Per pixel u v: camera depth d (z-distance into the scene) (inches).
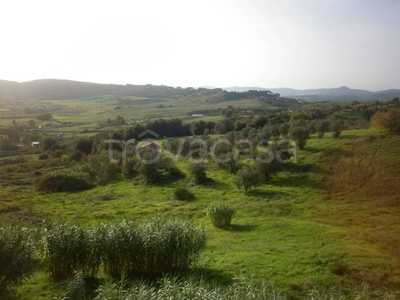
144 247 561.6
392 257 737.0
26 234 556.7
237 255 725.9
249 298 388.8
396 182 1376.7
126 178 1959.9
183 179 1820.9
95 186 1838.1
